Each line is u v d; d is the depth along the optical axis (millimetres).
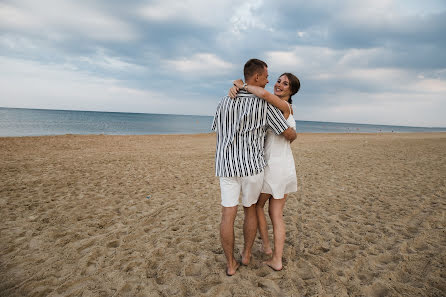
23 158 8273
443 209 3639
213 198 4484
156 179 5859
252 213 2129
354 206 3936
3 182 5324
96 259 2439
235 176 1852
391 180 5609
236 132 1812
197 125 54406
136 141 15414
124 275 2150
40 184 5215
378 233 2920
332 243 2701
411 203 3980
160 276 2121
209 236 2938
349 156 9508
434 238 2752
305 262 2314
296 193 4699
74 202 4160
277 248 2156
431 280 2004
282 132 1842
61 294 1921
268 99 1751
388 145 13805
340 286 1955
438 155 9500
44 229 3125
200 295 1869
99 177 5902
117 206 4027
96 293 1922
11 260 2408
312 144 14617
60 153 9594
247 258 2250
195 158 9078
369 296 1853
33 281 2080
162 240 2816
